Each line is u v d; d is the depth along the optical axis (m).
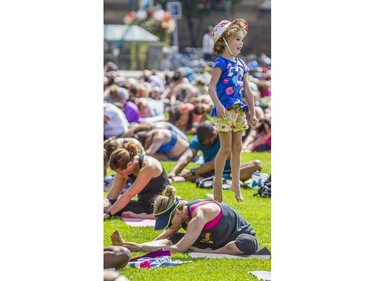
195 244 11.54
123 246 11.38
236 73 12.76
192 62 48.88
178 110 24.30
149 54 47.84
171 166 17.91
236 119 12.85
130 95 26.77
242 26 12.77
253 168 15.98
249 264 10.99
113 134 19.23
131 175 13.59
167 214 11.51
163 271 10.55
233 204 14.33
